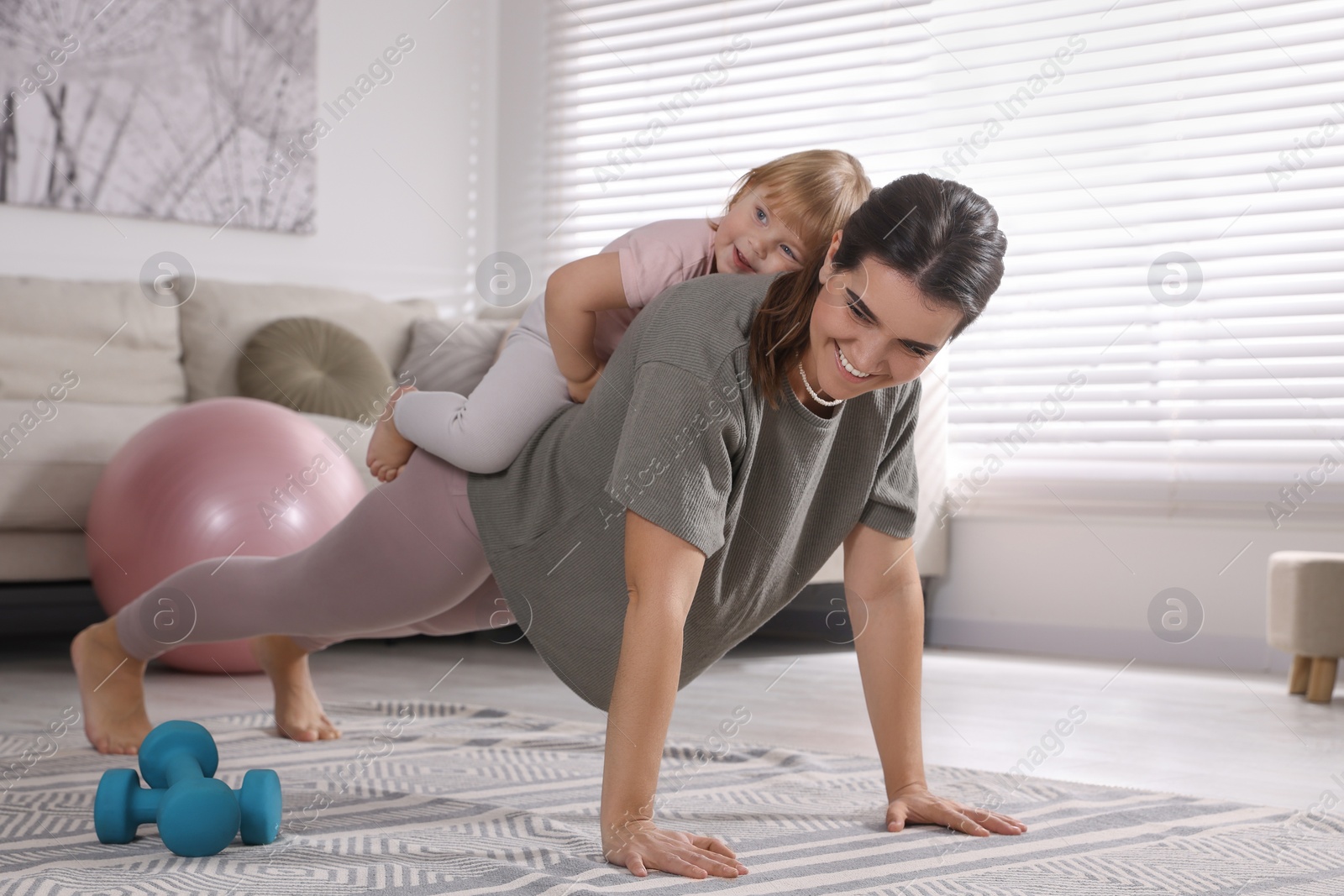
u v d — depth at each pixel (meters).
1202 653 2.95
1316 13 2.97
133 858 1.00
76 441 2.49
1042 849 1.09
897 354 0.95
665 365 1.03
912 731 1.22
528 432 1.19
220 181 3.54
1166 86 3.12
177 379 3.09
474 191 4.13
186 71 3.46
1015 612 3.20
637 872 0.96
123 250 3.35
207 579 1.42
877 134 3.54
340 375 3.12
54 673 2.33
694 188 3.85
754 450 1.05
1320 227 2.93
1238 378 3.00
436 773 1.44
